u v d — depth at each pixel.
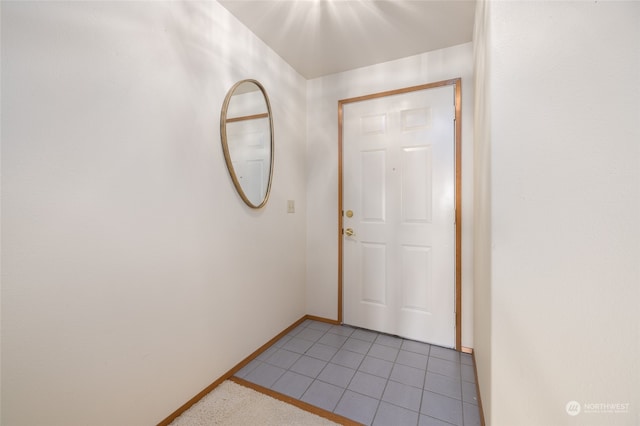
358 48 2.09
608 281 0.84
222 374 1.67
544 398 0.90
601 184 0.84
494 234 0.95
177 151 1.39
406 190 2.21
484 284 1.24
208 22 1.56
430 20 1.77
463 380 1.68
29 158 0.90
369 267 2.36
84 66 1.03
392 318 2.27
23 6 0.88
